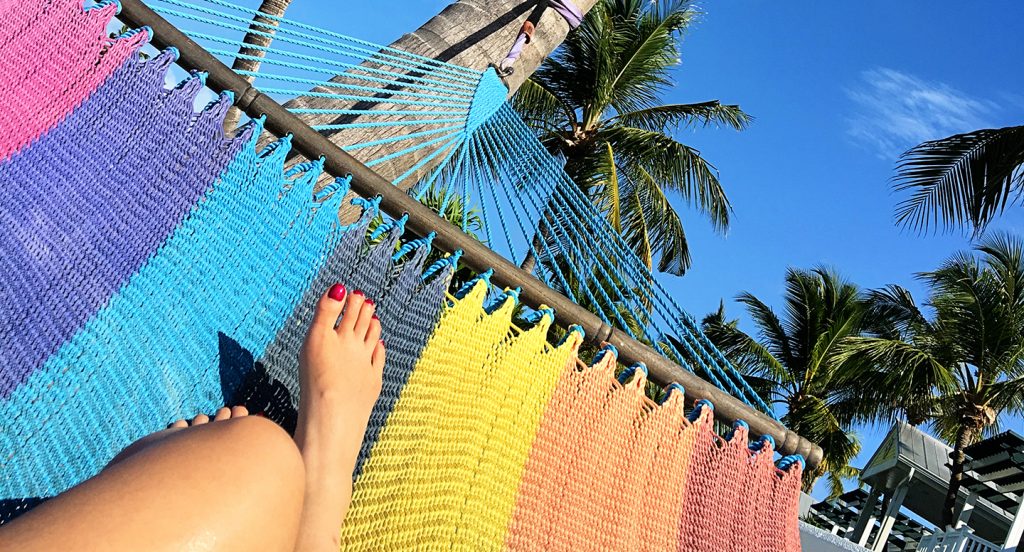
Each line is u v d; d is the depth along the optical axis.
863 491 21.56
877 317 19.95
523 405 1.95
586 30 15.12
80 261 1.75
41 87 1.89
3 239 1.73
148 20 2.04
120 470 0.94
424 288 1.95
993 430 18.94
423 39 3.62
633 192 15.66
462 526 1.79
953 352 18.34
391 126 3.30
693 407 2.21
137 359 1.71
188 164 1.90
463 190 3.18
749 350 19.84
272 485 0.99
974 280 18.09
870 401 19.09
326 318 1.65
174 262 1.81
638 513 2.00
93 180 1.84
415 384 1.84
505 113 3.44
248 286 1.83
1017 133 10.85
